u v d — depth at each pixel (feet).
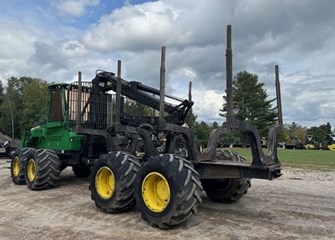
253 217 18.51
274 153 17.65
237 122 16.66
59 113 30.04
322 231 16.07
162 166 16.37
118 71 20.89
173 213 15.64
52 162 27.14
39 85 219.41
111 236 15.26
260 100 185.26
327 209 20.44
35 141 33.45
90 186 20.34
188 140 18.49
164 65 17.62
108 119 25.53
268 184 30.17
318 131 255.09
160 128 17.46
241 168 17.48
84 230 16.15
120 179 18.60
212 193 22.15
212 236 15.24
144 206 16.98
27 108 214.28
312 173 39.17
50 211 19.89
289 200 23.04
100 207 19.53
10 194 25.34
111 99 29.60
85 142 29.40
